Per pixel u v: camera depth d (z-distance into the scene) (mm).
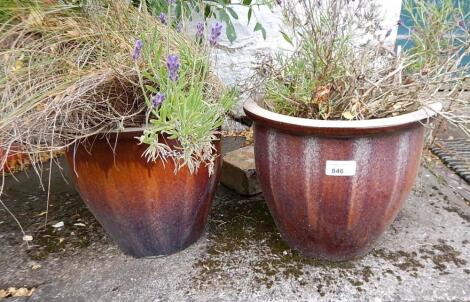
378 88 1231
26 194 1938
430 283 1246
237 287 1259
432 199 1760
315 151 1132
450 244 1441
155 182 1223
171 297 1228
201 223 1465
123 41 1212
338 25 1373
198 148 1114
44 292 1268
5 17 1205
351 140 1101
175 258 1411
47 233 1607
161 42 1230
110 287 1278
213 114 1146
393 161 1151
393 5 2217
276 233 1545
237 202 1798
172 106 1008
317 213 1223
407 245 1442
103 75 1077
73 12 1290
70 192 1951
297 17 1538
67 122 1063
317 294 1219
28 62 1133
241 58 2438
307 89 1340
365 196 1172
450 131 2457
